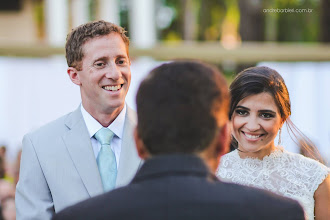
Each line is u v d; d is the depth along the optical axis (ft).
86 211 4.21
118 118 8.08
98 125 8.02
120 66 7.91
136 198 4.18
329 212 7.93
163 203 4.11
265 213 4.18
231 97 7.80
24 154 7.95
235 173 8.40
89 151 7.82
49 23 31.55
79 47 7.82
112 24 7.99
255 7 23.57
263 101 7.64
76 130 7.97
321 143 18.29
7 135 18.34
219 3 46.01
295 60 20.11
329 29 23.39
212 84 4.48
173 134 4.33
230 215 4.08
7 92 18.70
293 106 18.93
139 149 4.64
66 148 7.81
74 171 7.69
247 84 7.64
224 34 47.16
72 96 19.16
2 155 15.55
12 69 18.89
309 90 19.39
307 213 7.86
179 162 4.32
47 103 18.97
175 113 4.33
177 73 4.47
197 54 20.47
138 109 4.52
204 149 4.42
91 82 7.80
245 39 23.59
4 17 31.30
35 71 19.03
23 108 18.74
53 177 7.66
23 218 7.53
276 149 8.43
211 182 4.30
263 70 7.78
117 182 7.69
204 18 45.06
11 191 14.42
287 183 8.06
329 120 18.93
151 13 32.55
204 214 4.06
